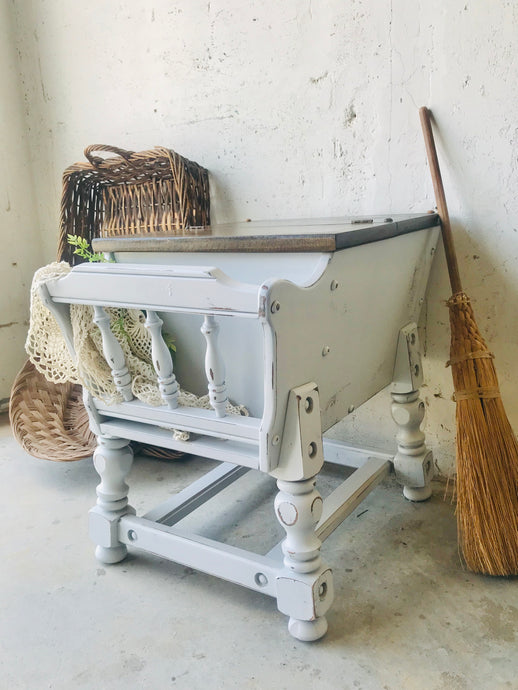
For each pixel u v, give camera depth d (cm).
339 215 179
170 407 126
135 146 222
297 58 175
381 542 153
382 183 169
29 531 168
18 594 140
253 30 182
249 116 189
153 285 112
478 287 161
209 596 137
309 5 170
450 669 112
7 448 229
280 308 99
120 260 143
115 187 217
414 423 165
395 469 171
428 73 155
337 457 192
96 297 121
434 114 157
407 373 157
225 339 126
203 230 149
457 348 141
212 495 168
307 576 117
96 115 230
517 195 151
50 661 119
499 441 135
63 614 133
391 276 139
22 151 258
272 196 191
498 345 162
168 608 134
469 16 147
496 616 125
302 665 115
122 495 149
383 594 133
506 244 155
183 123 205
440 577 138
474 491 134
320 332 112
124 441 147
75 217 218
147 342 140
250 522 168
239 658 118
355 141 171
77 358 134
